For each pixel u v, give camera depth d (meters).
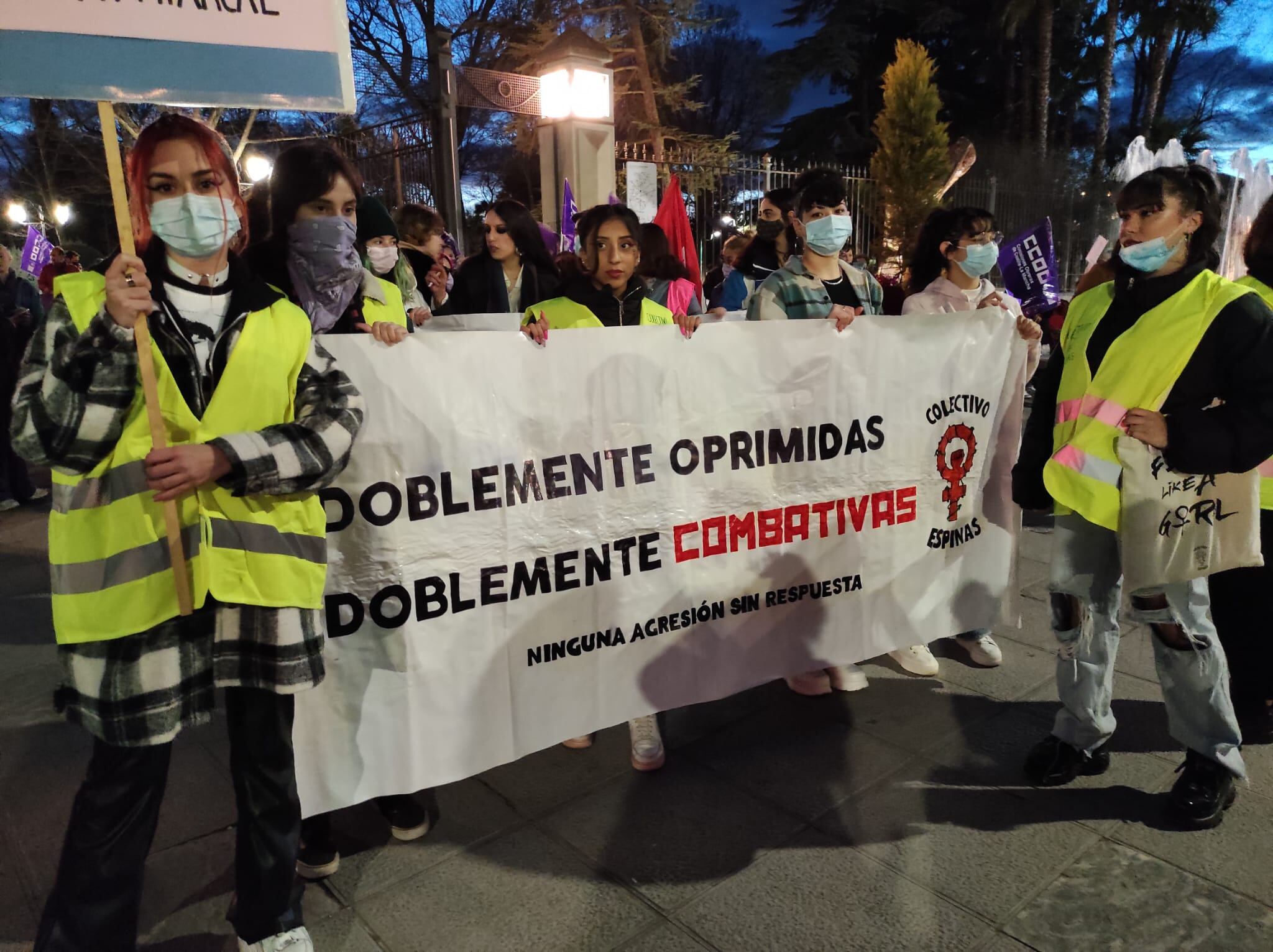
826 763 2.79
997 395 3.29
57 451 1.50
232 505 1.65
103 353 1.48
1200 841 2.38
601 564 2.54
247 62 1.65
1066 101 33.16
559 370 2.39
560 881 2.24
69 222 26.72
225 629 1.69
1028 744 2.89
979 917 2.10
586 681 2.57
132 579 1.57
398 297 2.62
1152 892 2.18
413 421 2.19
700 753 2.86
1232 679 2.89
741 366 2.71
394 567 2.21
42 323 1.53
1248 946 2.00
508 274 4.00
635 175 8.92
